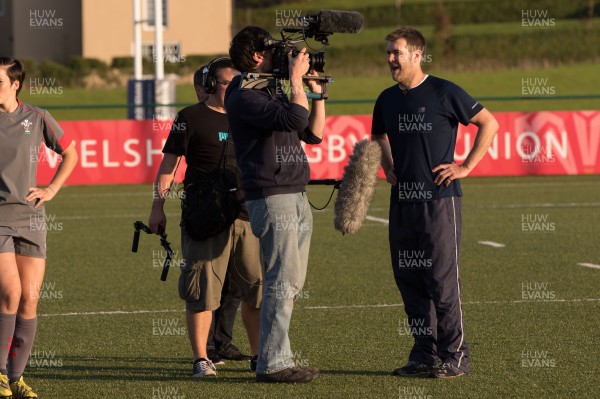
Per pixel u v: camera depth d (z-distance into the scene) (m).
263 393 18.27
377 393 18.11
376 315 25.44
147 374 20.00
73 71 126.69
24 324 18.28
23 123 17.94
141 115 69.25
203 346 19.88
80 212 48.00
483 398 17.69
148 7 138.62
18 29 137.38
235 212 19.39
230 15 146.25
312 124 19.31
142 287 30.02
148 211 48.09
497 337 22.59
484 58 141.00
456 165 18.89
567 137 58.56
